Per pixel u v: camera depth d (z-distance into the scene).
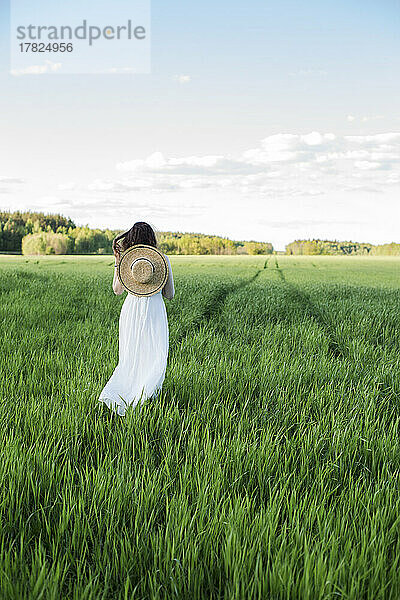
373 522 3.15
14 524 3.19
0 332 9.31
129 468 3.78
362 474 3.92
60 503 3.32
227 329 10.59
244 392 5.91
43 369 6.67
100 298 15.40
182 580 2.72
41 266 44.44
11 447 3.98
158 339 5.58
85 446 4.41
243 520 3.14
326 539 3.01
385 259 85.19
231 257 87.75
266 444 4.23
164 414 5.05
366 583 2.74
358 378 6.66
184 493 3.46
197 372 6.40
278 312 13.58
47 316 11.61
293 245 128.00
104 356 7.46
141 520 3.20
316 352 8.58
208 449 4.10
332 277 35.56
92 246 107.69
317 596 2.56
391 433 4.56
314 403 5.48
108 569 2.83
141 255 5.47
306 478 3.87
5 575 2.59
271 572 2.65
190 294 17.42
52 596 2.48
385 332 10.44
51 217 117.38
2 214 114.81
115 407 5.18
